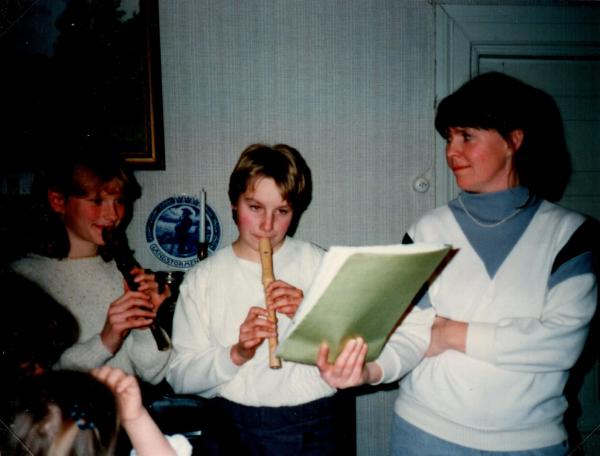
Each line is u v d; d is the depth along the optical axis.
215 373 1.12
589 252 1.05
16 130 1.79
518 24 1.97
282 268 1.28
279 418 1.15
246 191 1.20
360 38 1.99
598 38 1.98
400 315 0.93
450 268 1.14
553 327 1.00
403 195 2.05
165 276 1.74
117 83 1.87
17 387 1.13
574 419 2.07
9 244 1.35
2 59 1.80
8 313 1.23
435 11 1.99
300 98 2.00
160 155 1.92
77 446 1.05
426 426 1.11
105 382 0.99
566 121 2.04
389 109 2.02
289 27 1.98
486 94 1.12
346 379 0.90
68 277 1.32
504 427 1.04
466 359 1.06
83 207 1.34
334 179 2.03
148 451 0.95
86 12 1.83
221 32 1.96
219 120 1.99
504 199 1.13
